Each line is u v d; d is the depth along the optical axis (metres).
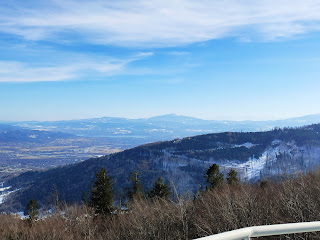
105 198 34.62
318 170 23.64
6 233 27.25
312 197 17.72
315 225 2.97
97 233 27.16
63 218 29.97
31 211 32.25
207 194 27.73
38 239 25.62
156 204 26.48
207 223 19.89
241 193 22.94
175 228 21.72
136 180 45.41
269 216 17.64
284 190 20.31
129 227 25.12
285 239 12.53
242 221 18.28
